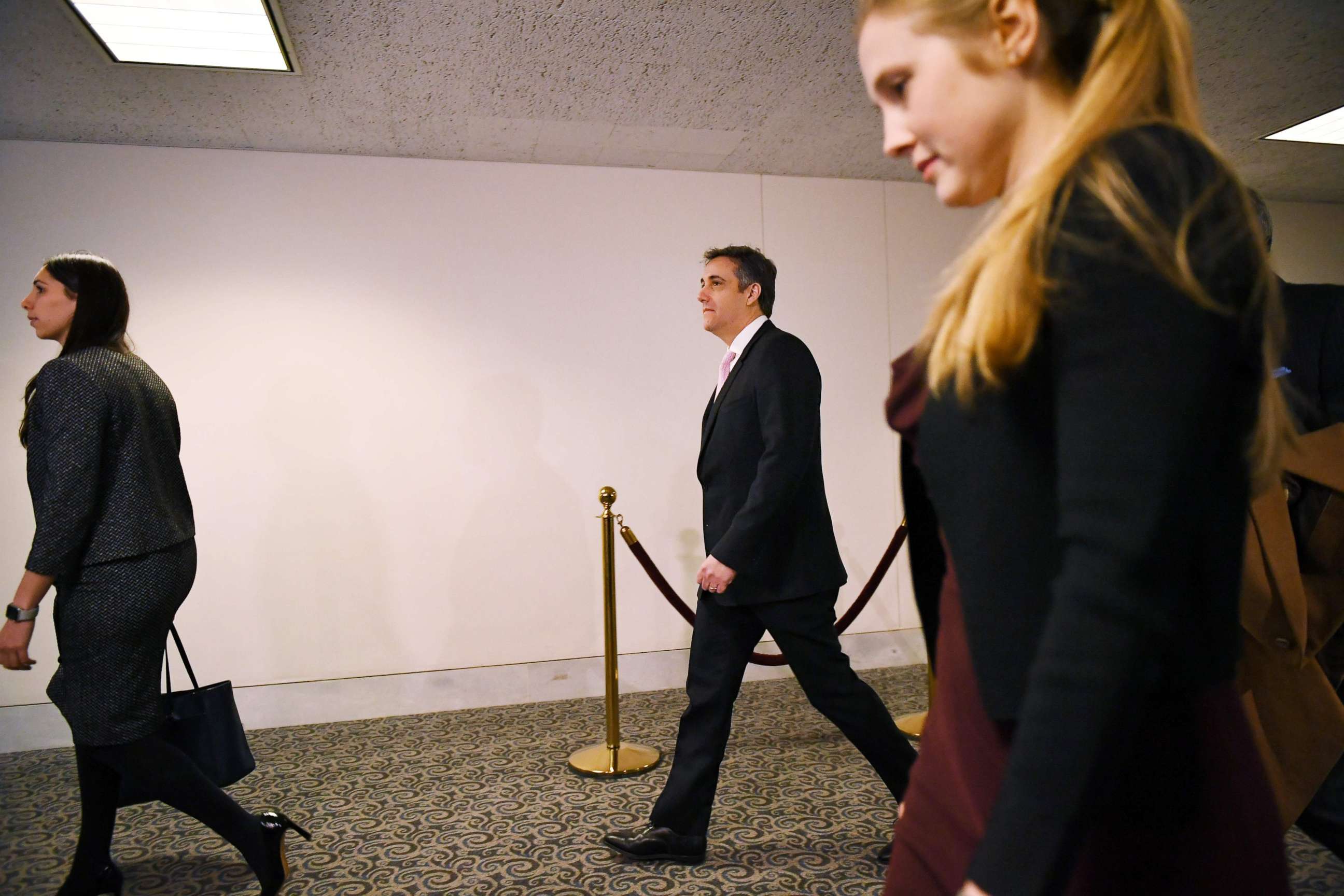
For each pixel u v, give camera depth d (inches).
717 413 94.8
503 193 164.9
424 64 126.3
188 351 151.9
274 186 155.9
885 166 173.3
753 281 101.0
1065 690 17.7
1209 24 122.4
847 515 178.2
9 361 145.1
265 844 83.6
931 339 25.4
